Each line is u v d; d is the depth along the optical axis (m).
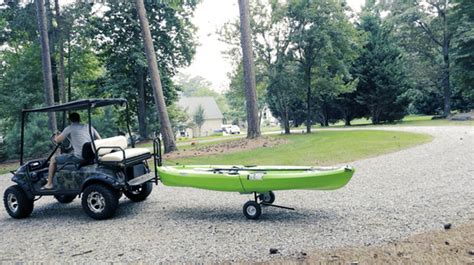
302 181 5.63
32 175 6.72
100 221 6.22
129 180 6.70
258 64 24.48
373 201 6.33
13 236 5.67
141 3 15.31
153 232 5.38
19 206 6.75
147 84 30.75
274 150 14.48
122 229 5.63
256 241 4.69
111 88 27.75
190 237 5.03
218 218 5.95
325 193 7.22
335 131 24.53
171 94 31.33
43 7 16.81
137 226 5.75
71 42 24.67
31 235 5.66
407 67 36.84
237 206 6.73
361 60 32.41
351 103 34.84
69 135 6.65
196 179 6.32
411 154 11.46
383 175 8.56
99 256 4.51
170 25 27.89
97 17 26.66
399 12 36.44
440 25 35.03
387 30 33.75
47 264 4.36
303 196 7.10
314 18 22.97
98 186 6.23
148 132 31.02
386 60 32.00
